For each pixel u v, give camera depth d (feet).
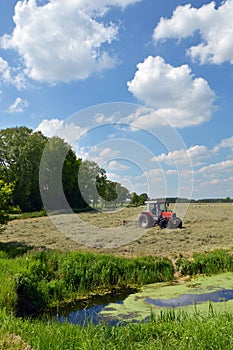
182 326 16.57
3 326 15.80
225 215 80.33
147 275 29.27
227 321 16.60
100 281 28.22
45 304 24.14
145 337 15.96
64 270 27.91
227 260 32.12
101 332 16.33
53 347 14.26
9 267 25.98
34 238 48.88
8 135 124.77
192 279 29.22
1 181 43.24
